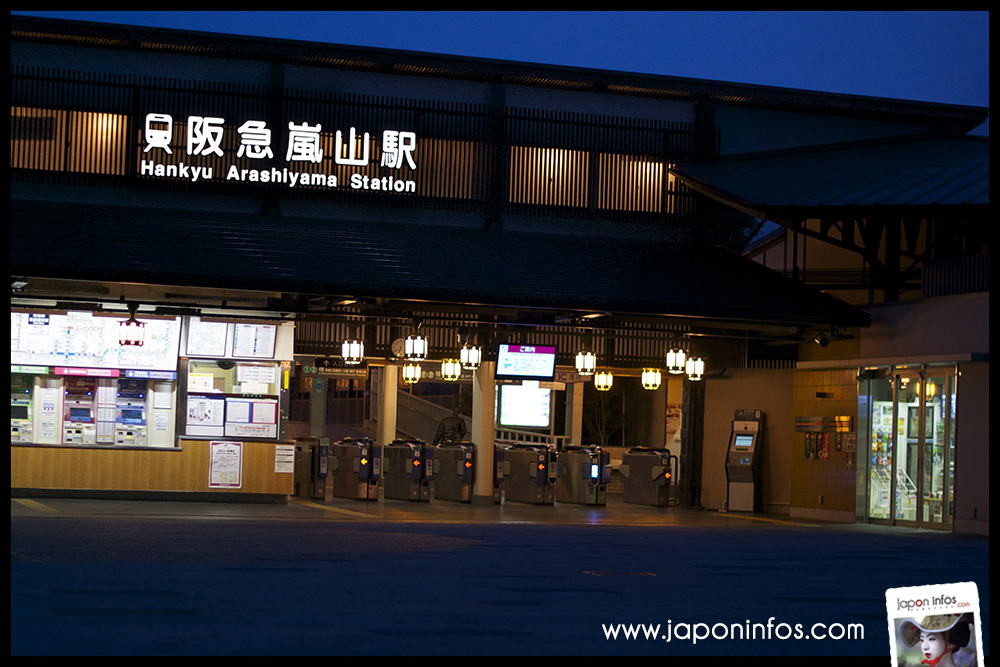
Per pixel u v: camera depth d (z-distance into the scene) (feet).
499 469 81.61
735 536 55.98
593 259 72.84
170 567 31.42
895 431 70.64
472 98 75.66
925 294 69.00
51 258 60.23
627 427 119.75
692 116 79.46
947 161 72.18
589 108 77.61
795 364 78.54
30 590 25.50
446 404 123.85
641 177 78.07
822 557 44.32
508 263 70.08
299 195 72.33
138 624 21.27
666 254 75.56
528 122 76.28
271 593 26.37
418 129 74.43
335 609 24.14
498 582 30.58
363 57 73.00
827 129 81.41
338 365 78.07
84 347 67.77
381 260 67.31
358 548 40.57
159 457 68.90
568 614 24.89
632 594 29.22
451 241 72.13
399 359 78.33
